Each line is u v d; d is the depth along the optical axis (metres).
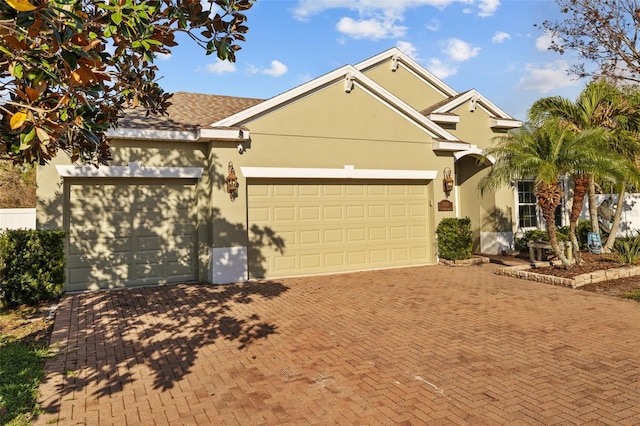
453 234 13.06
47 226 9.52
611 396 4.33
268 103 11.01
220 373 5.11
